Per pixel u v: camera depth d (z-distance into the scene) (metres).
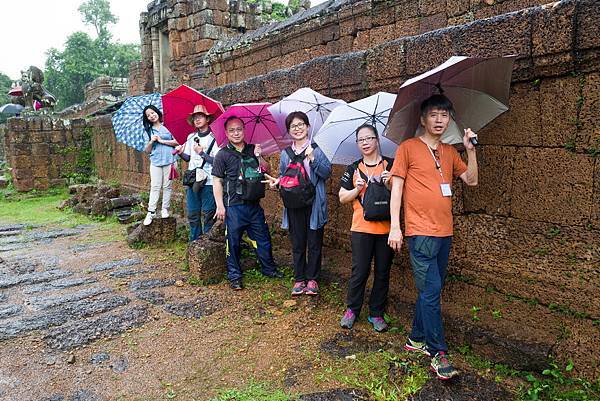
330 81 4.79
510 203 3.33
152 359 3.50
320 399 2.88
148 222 7.02
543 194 3.13
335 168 5.17
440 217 3.03
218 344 3.71
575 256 2.99
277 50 8.00
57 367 3.39
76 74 46.12
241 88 6.44
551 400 2.82
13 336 3.90
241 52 8.72
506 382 3.02
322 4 7.57
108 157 13.96
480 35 3.29
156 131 6.84
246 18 13.09
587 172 2.90
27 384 3.17
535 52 3.00
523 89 3.18
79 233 8.28
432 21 5.69
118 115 7.03
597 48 2.75
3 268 6.05
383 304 3.83
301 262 4.65
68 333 3.95
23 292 5.07
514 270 3.33
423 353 3.37
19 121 14.33
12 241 7.72
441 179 3.03
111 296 4.86
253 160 4.94
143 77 17.06
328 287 4.70
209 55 9.56
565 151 2.99
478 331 3.33
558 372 2.93
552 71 2.99
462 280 3.67
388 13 6.22
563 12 2.84
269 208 6.61
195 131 6.23
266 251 5.19
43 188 14.79
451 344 3.49
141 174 11.77
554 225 3.09
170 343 3.75
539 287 3.19
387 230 3.67
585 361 2.90
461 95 3.14
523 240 3.27
